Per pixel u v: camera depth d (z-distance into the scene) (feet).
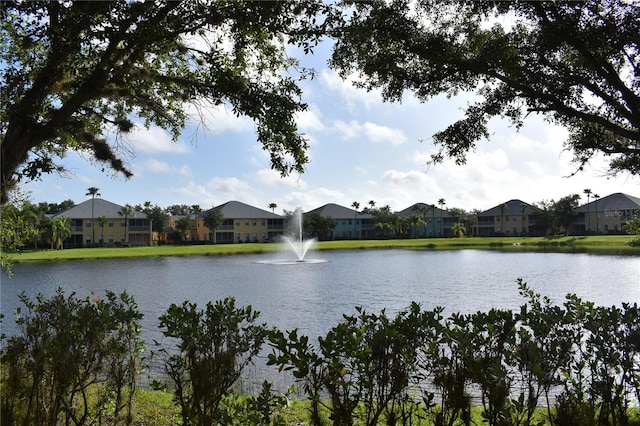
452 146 22.57
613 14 17.13
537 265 129.70
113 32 17.28
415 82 20.80
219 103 19.71
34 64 20.54
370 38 19.25
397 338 10.32
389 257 176.35
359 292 80.84
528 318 12.10
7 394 11.74
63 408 12.07
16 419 11.73
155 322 52.54
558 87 18.04
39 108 17.75
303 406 19.04
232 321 10.99
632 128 19.62
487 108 21.42
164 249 230.07
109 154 21.13
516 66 17.93
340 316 58.23
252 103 18.39
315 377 9.74
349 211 374.84
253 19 17.42
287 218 338.95
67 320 11.96
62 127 18.35
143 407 18.34
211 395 10.87
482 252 199.52
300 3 17.35
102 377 15.51
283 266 139.74
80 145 22.13
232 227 326.44
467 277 102.83
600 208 315.78
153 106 23.59
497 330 10.73
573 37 17.33
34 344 12.02
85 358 11.84
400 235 367.66
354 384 10.32
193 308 11.51
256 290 84.74
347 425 9.68
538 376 9.58
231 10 17.81
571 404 10.70
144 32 17.29
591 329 12.17
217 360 10.79
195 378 10.80
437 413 10.73
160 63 23.12
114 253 199.00
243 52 22.18
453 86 21.44
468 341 9.98
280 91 19.54
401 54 20.39
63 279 107.24
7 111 16.61
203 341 10.86
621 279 94.73
